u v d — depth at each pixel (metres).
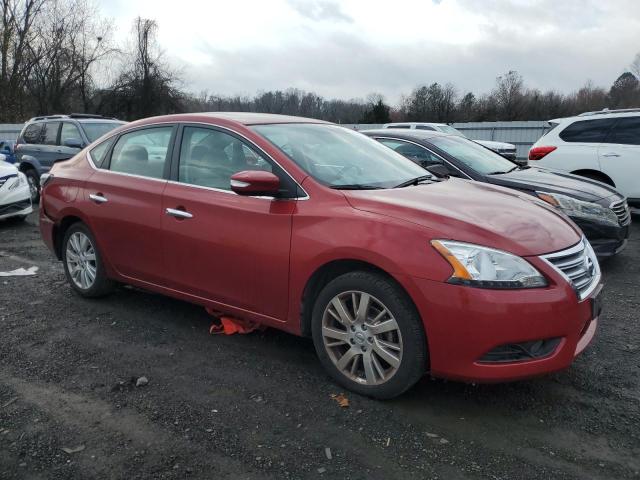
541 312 2.91
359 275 3.26
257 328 4.37
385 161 4.36
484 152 7.25
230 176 3.94
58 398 3.35
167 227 4.17
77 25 37.50
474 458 2.78
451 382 3.54
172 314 4.75
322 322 3.47
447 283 2.94
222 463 2.73
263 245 3.63
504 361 2.97
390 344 3.21
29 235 8.28
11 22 34.53
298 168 3.66
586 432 3.02
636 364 3.85
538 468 2.71
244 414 3.17
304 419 3.12
